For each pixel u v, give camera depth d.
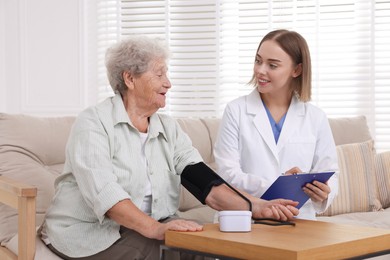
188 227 1.97
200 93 4.28
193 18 4.30
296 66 2.60
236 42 4.25
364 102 4.17
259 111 2.64
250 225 1.95
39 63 4.33
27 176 2.78
